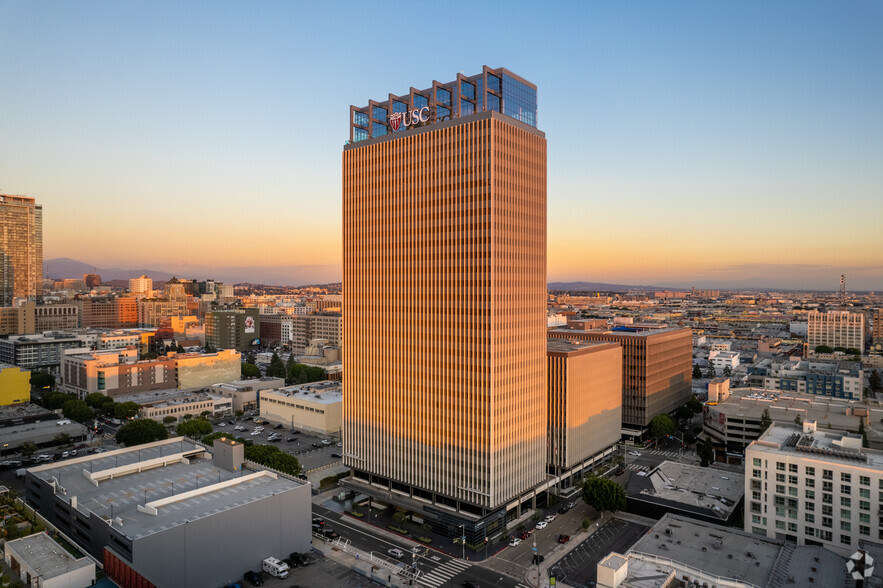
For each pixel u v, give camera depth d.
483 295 176.00
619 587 118.00
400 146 198.88
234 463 186.25
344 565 159.88
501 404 178.88
